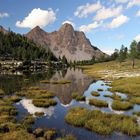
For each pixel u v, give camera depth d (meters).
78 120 26.53
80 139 21.88
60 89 60.28
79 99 43.19
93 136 22.73
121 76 86.94
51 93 50.22
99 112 30.11
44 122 27.58
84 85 69.44
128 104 36.06
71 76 106.31
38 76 103.00
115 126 24.89
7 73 118.69
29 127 24.39
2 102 38.03
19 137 20.48
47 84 71.88
